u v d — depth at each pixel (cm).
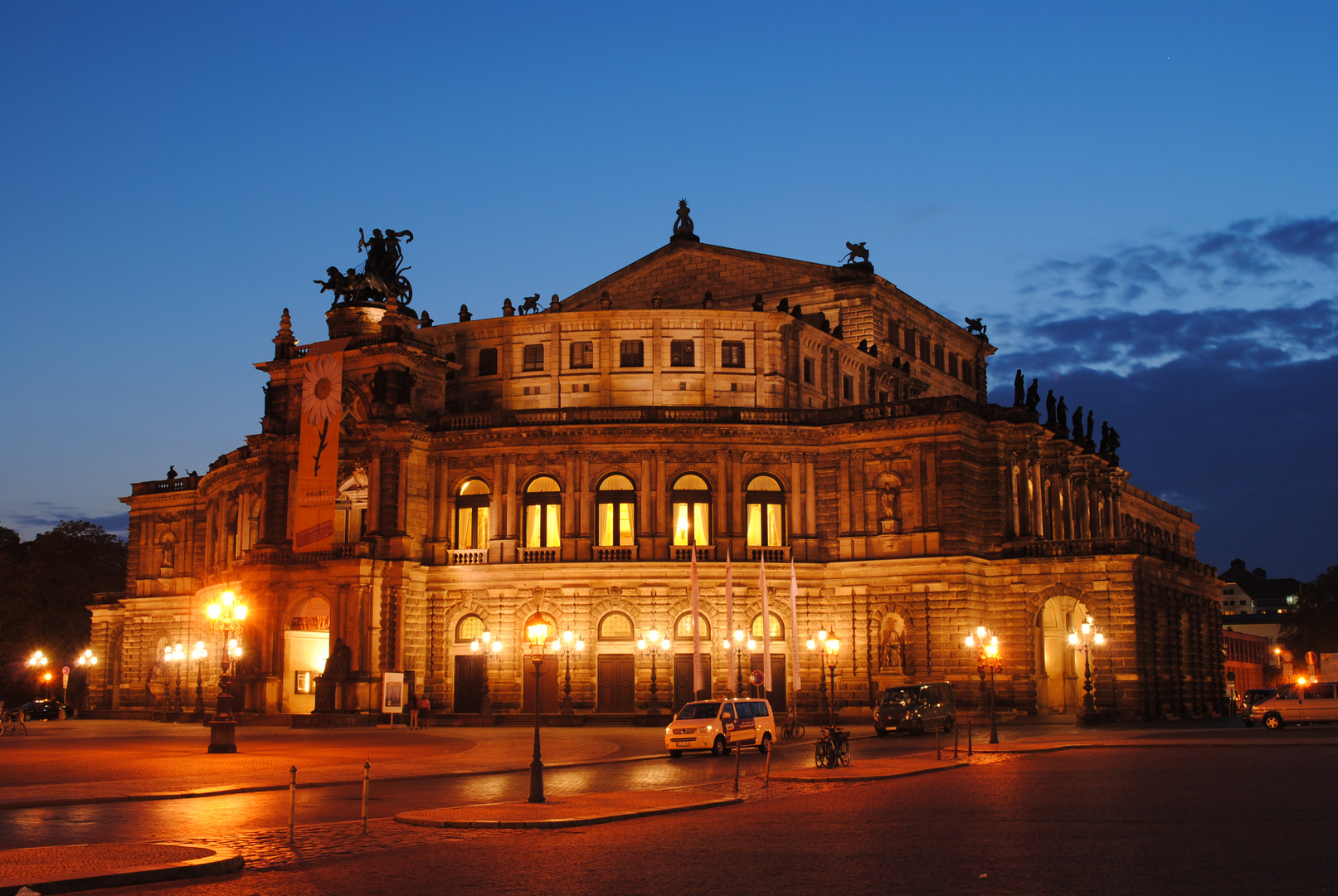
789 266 12812
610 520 10900
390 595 10744
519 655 10750
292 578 11031
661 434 10850
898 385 13125
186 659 13975
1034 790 4547
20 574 16188
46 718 13925
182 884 2806
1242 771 5172
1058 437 11988
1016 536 10938
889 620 10606
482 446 11119
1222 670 12875
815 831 3547
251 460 11831
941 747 7062
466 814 3897
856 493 10825
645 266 13462
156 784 5012
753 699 7300
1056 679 10812
